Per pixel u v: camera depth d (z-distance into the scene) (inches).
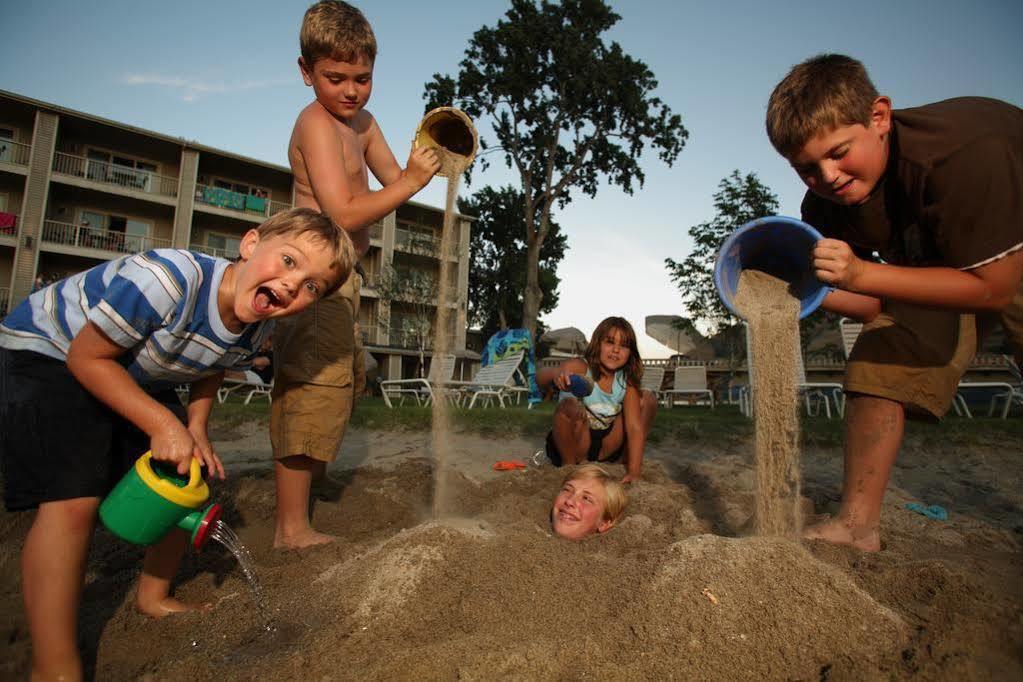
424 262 1244.5
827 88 77.2
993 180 72.9
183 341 72.2
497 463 182.5
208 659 61.6
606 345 157.1
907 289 74.8
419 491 143.1
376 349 1108.5
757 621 62.2
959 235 75.5
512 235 1530.5
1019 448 190.2
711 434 230.2
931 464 179.8
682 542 73.5
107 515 65.5
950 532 113.0
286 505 100.5
